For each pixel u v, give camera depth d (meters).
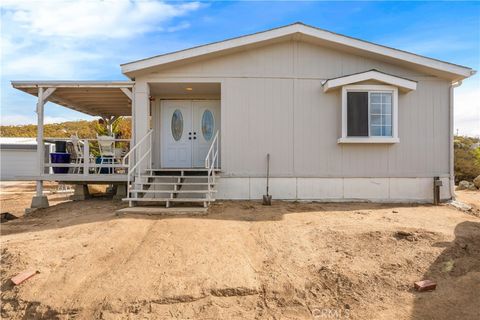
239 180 8.69
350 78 8.30
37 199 8.80
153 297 3.71
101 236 5.39
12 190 16.02
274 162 8.72
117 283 3.98
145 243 5.13
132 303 3.63
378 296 3.79
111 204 8.55
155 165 10.50
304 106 8.76
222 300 3.73
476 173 16.11
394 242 5.16
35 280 4.07
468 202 9.09
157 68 8.54
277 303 3.71
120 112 13.16
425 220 6.68
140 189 8.22
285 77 8.73
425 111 8.91
